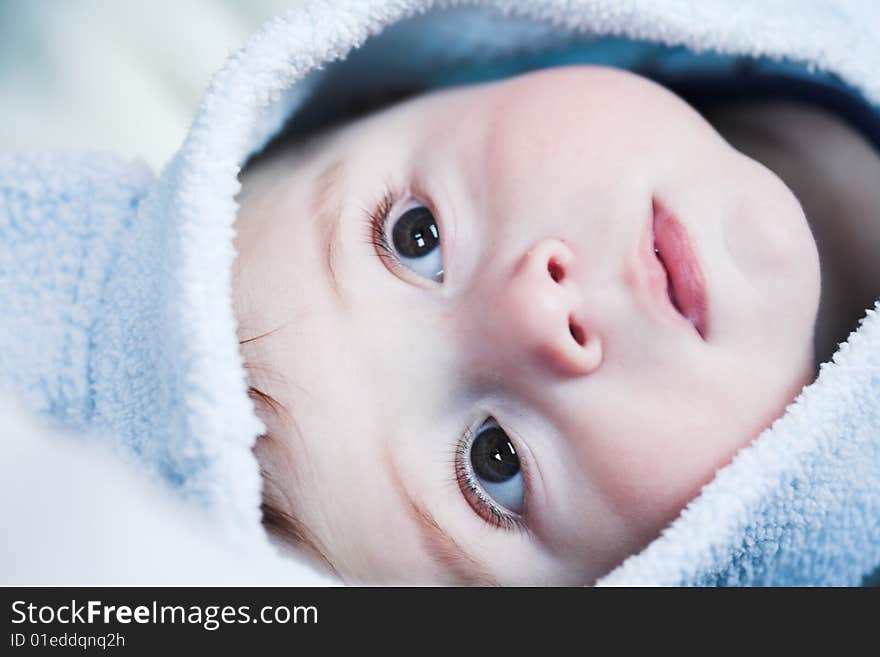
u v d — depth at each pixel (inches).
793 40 39.6
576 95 35.9
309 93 39.3
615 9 38.8
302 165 37.5
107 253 36.1
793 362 32.5
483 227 33.9
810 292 32.7
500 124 35.3
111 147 49.4
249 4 52.0
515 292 31.0
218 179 31.4
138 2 50.9
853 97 40.1
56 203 36.8
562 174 33.4
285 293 32.8
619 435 31.0
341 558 31.4
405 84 43.3
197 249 29.6
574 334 31.6
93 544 17.1
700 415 31.0
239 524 26.6
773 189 34.1
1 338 33.6
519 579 32.8
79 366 33.4
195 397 27.1
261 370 31.9
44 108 49.5
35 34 49.9
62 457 18.1
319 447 31.3
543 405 32.0
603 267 31.9
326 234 34.0
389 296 33.2
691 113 37.2
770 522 31.5
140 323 32.5
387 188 35.8
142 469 29.2
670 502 31.0
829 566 34.1
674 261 32.3
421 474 32.2
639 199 32.7
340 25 35.2
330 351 32.0
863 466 33.5
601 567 32.4
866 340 32.8
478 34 40.8
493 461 33.4
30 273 35.3
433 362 32.4
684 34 39.4
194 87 50.8
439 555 32.2
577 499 31.9
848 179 39.4
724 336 31.6
